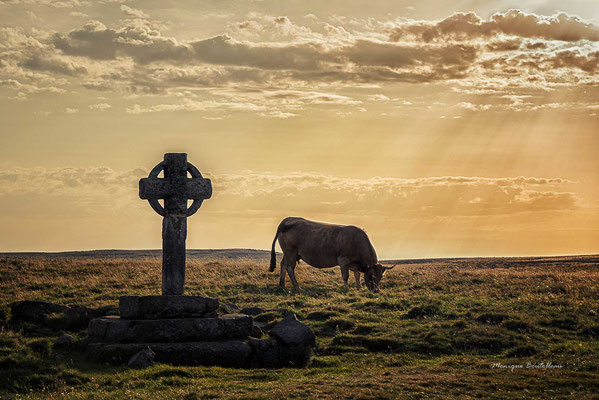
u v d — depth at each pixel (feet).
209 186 53.01
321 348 49.21
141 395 35.65
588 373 40.45
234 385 38.52
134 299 48.01
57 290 71.15
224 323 48.52
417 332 52.95
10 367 41.09
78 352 45.75
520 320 55.72
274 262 87.04
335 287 84.53
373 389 36.76
